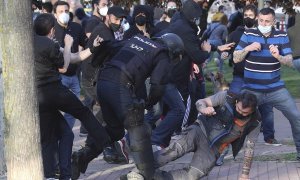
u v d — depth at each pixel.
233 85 21.39
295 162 19.25
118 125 16.16
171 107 19.34
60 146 16.31
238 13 28.14
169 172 15.45
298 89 37.44
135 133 15.15
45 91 15.35
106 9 23.28
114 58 15.58
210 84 38.16
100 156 21.05
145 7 20.45
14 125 11.58
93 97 21.69
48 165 15.94
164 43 15.66
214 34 33.03
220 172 18.20
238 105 14.77
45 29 15.74
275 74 18.81
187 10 19.52
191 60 20.09
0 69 17.42
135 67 15.23
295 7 40.69
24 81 11.51
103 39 16.22
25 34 11.45
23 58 11.45
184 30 19.45
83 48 22.61
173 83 19.44
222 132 15.14
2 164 17.52
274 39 18.64
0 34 11.52
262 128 22.83
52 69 15.36
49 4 23.95
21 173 11.68
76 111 15.96
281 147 21.84
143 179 15.23
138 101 15.31
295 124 18.91
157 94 15.48
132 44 15.62
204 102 15.13
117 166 19.47
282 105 18.86
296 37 19.67
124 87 15.21
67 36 16.23
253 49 18.44
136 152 15.19
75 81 21.77
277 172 18.05
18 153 11.64
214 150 15.41
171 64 16.06
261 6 27.84
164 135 19.12
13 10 11.30
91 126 16.08
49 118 15.73
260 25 18.62
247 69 18.91
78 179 17.73
